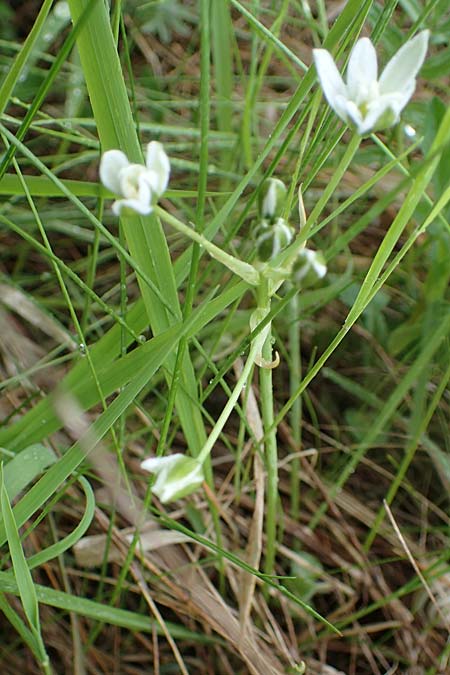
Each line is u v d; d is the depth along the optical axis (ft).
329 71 0.98
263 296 1.10
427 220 1.10
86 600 1.39
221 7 1.90
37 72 2.18
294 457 1.74
